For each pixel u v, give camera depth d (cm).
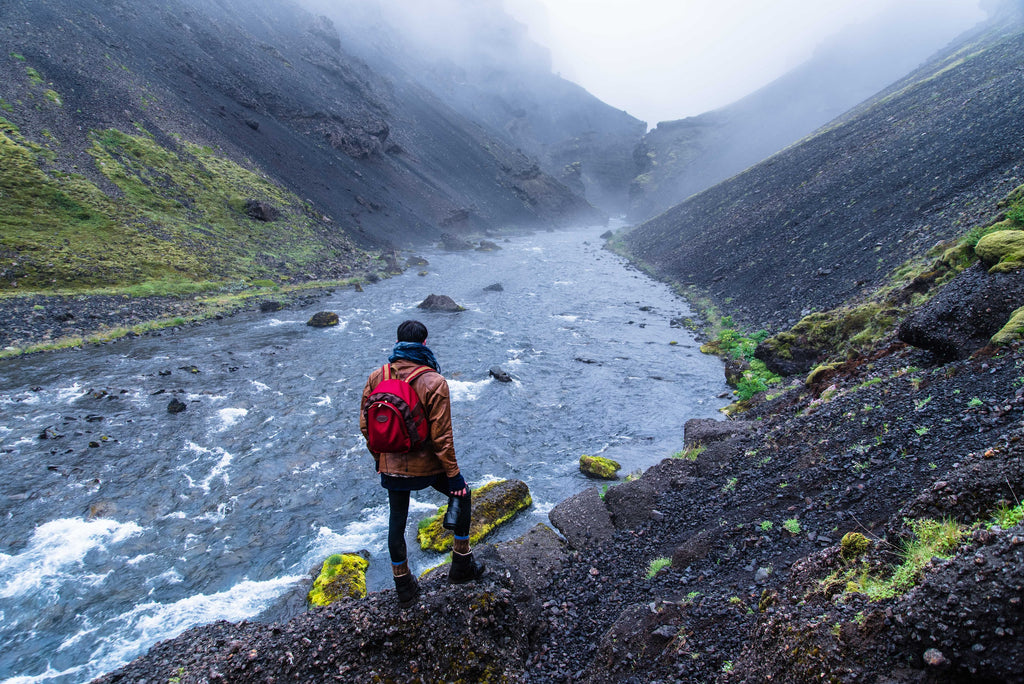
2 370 2033
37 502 1242
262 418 1709
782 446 922
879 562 415
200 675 436
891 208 2855
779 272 3050
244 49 8044
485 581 526
